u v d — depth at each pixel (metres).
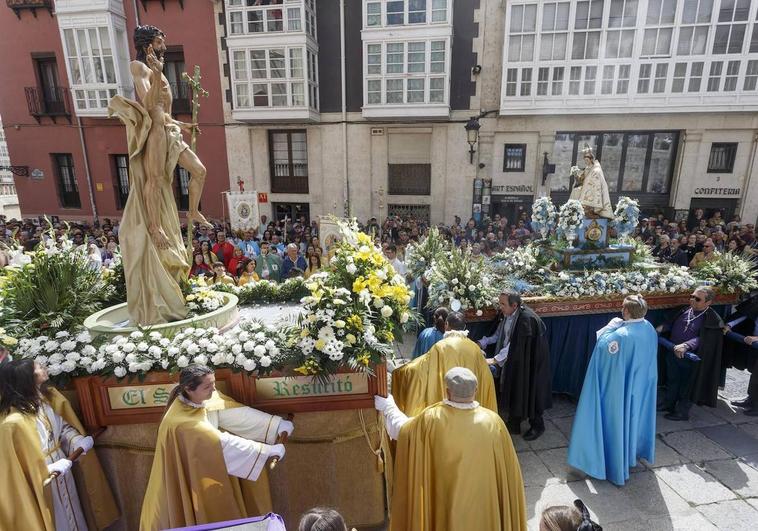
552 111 12.68
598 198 5.22
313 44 13.67
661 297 4.84
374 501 3.08
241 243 9.50
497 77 13.09
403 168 14.52
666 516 3.14
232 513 2.28
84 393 2.73
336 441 2.94
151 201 3.21
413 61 13.15
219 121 14.67
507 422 4.22
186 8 14.05
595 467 3.44
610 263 5.32
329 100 14.20
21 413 2.26
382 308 2.86
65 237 3.63
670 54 11.84
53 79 15.35
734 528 3.03
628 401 3.42
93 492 2.79
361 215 14.76
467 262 4.71
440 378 2.95
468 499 2.10
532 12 12.21
